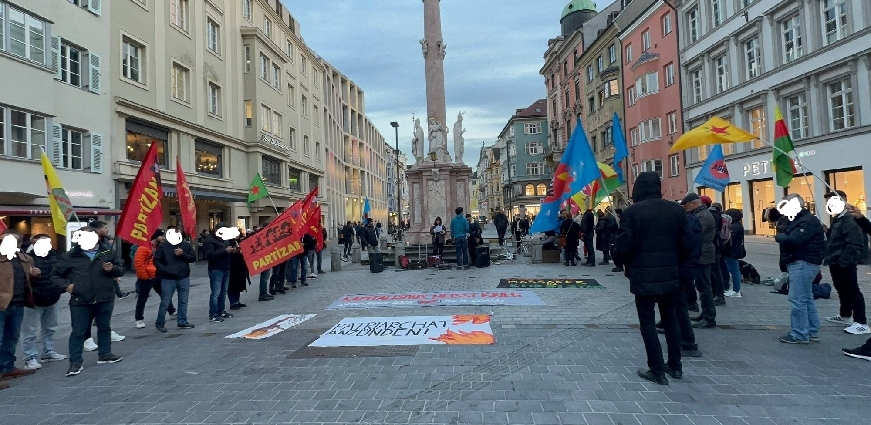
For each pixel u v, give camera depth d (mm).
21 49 15227
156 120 21734
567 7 53969
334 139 52219
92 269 6059
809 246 6117
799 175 21734
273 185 33469
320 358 6051
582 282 12141
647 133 33188
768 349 5969
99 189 18422
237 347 6812
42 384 5547
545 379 5062
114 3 19531
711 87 27672
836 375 4988
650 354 4887
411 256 18406
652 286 4762
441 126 20562
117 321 9367
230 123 28891
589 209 16125
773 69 22734
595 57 41719
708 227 7125
